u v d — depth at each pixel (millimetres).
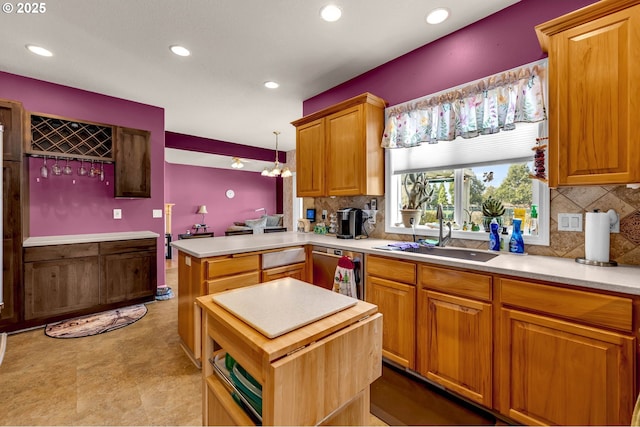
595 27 1380
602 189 1605
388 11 1964
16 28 2102
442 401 1674
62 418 1515
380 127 2643
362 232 2867
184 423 1492
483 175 2184
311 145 3031
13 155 2432
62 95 3066
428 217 2547
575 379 1257
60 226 3088
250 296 1029
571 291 1265
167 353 2205
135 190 3279
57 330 2582
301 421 720
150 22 2055
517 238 1856
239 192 8742
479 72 2066
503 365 1479
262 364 705
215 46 2381
